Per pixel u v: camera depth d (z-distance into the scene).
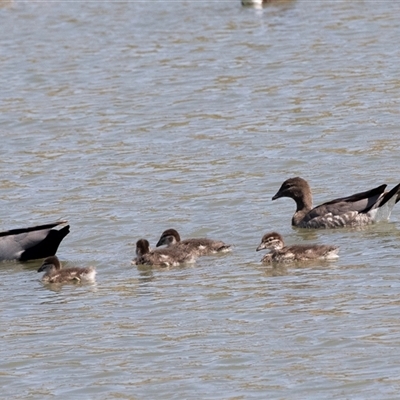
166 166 27.77
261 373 15.06
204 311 17.61
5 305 18.81
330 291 18.09
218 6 48.81
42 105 34.94
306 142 29.00
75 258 21.48
